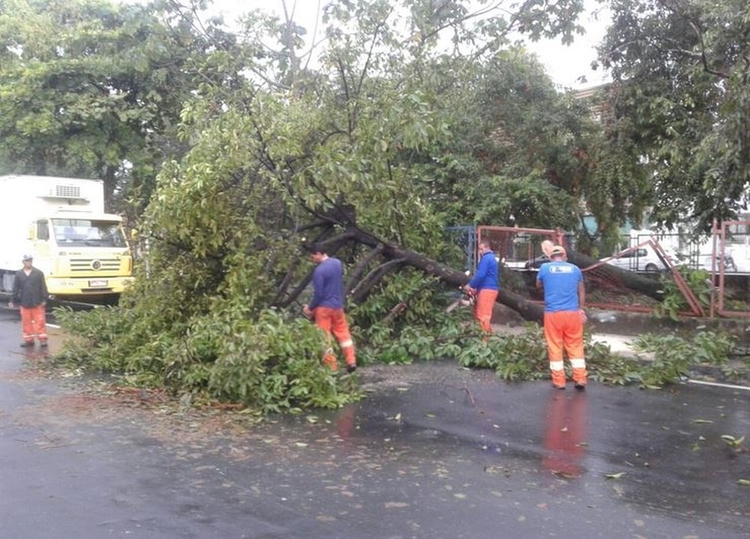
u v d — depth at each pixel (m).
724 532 4.75
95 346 11.38
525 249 14.88
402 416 7.76
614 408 8.11
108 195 24.27
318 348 8.68
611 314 13.20
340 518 4.95
